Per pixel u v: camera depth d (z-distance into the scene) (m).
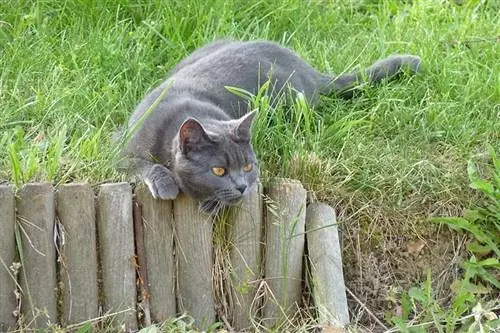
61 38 5.65
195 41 5.78
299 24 6.09
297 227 4.43
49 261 4.14
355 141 4.89
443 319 4.34
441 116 5.12
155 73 5.49
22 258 4.10
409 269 4.66
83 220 4.16
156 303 4.31
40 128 4.88
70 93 5.06
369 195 4.71
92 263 4.20
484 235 4.62
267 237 4.42
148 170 4.30
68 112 4.95
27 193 4.10
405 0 6.64
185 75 4.95
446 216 4.73
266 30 5.89
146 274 4.30
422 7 6.28
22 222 4.11
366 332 4.40
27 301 4.15
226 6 5.98
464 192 4.78
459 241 4.70
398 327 4.23
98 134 4.49
